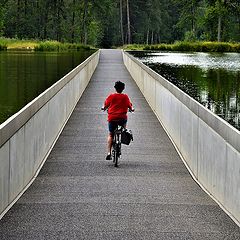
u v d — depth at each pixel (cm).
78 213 813
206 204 879
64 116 1803
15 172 893
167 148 1450
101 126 1788
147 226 749
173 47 11206
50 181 1053
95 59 4822
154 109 2142
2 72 4772
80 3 14650
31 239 689
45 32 13775
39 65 5700
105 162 1263
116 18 16950
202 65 6056
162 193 962
